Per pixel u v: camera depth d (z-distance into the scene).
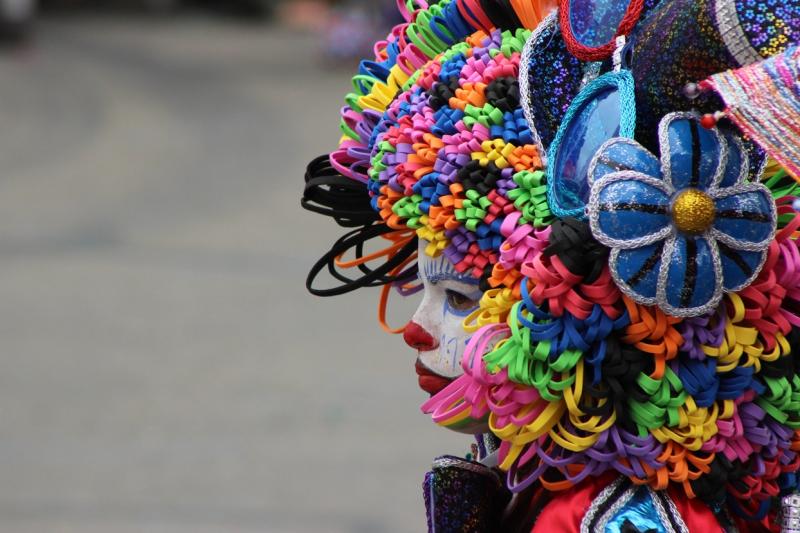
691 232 2.99
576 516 3.29
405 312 16.00
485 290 3.36
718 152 2.98
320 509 9.98
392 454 11.09
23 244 20.62
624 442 3.21
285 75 47.47
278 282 17.80
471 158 3.34
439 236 3.40
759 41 2.92
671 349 3.12
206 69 48.91
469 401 3.38
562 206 3.16
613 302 3.10
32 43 52.50
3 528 9.51
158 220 22.77
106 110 37.38
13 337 14.84
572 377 3.18
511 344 3.21
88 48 53.28
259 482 10.50
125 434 11.63
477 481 3.76
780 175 3.31
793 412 3.33
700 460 3.22
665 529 3.23
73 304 16.50
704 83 2.92
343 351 14.24
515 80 3.35
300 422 11.86
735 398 3.23
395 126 3.54
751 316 3.17
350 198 4.09
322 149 31.30
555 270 3.12
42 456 11.11
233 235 21.33
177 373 13.38
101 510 9.95
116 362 13.84
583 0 3.28
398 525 9.68
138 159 29.69
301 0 70.50
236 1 70.69
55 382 13.13
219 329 15.20
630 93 3.09
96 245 20.53
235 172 28.11
